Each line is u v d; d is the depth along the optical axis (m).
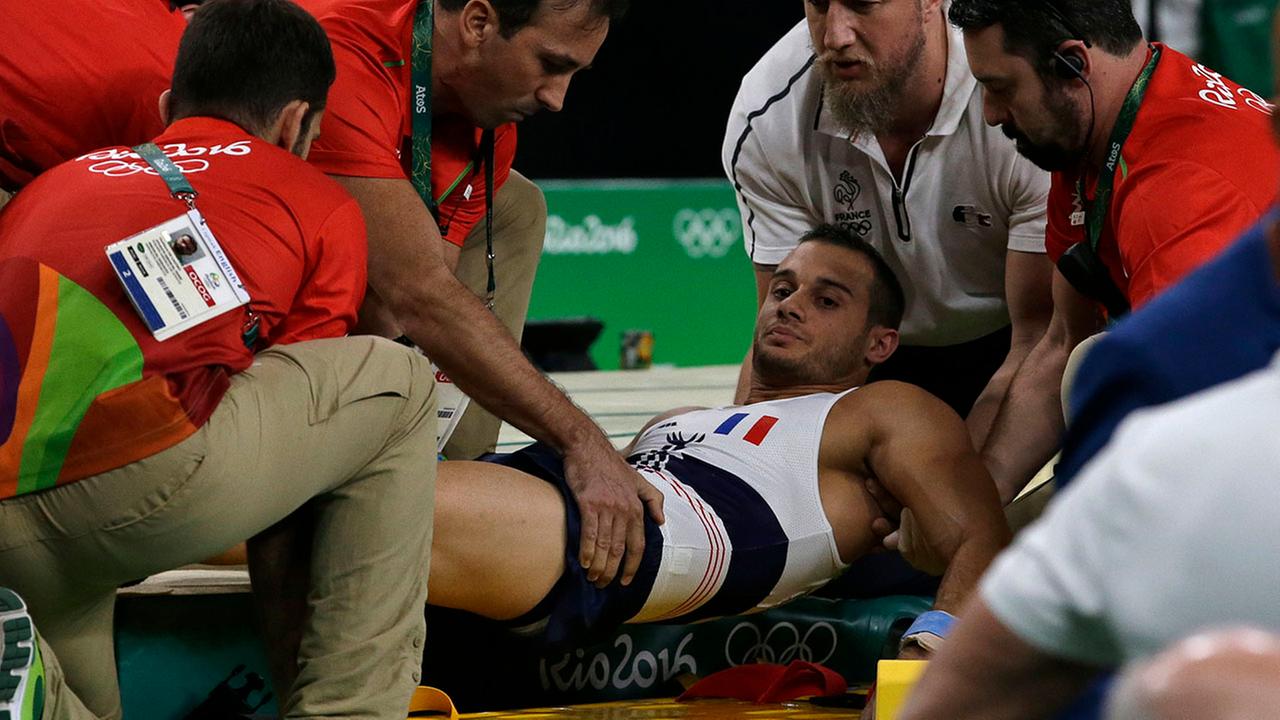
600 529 8.48
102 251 6.72
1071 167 8.77
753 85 11.59
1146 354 3.44
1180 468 2.79
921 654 7.82
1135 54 8.21
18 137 8.58
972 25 8.30
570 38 8.73
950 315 11.98
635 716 8.84
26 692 6.18
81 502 6.56
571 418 8.66
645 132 37.94
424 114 9.01
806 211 11.75
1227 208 7.57
